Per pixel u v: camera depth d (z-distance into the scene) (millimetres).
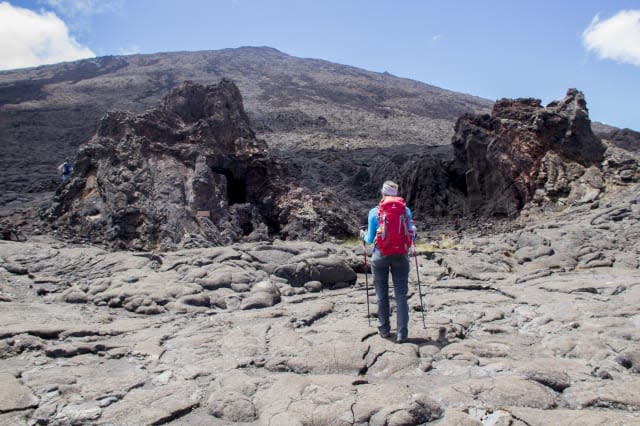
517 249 15789
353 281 11852
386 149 67562
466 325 8023
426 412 4992
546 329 7645
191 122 29250
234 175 27859
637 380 5613
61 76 141000
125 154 22578
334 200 28531
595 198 27891
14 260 12391
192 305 9477
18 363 6473
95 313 9031
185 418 5156
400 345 6801
